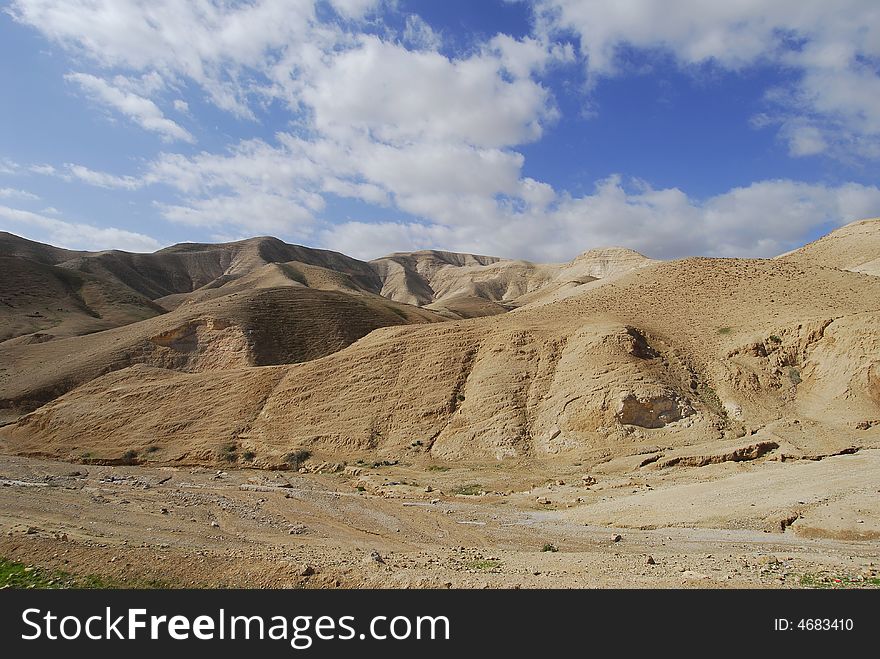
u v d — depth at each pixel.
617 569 12.39
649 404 35.22
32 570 11.59
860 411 31.72
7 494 23.53
